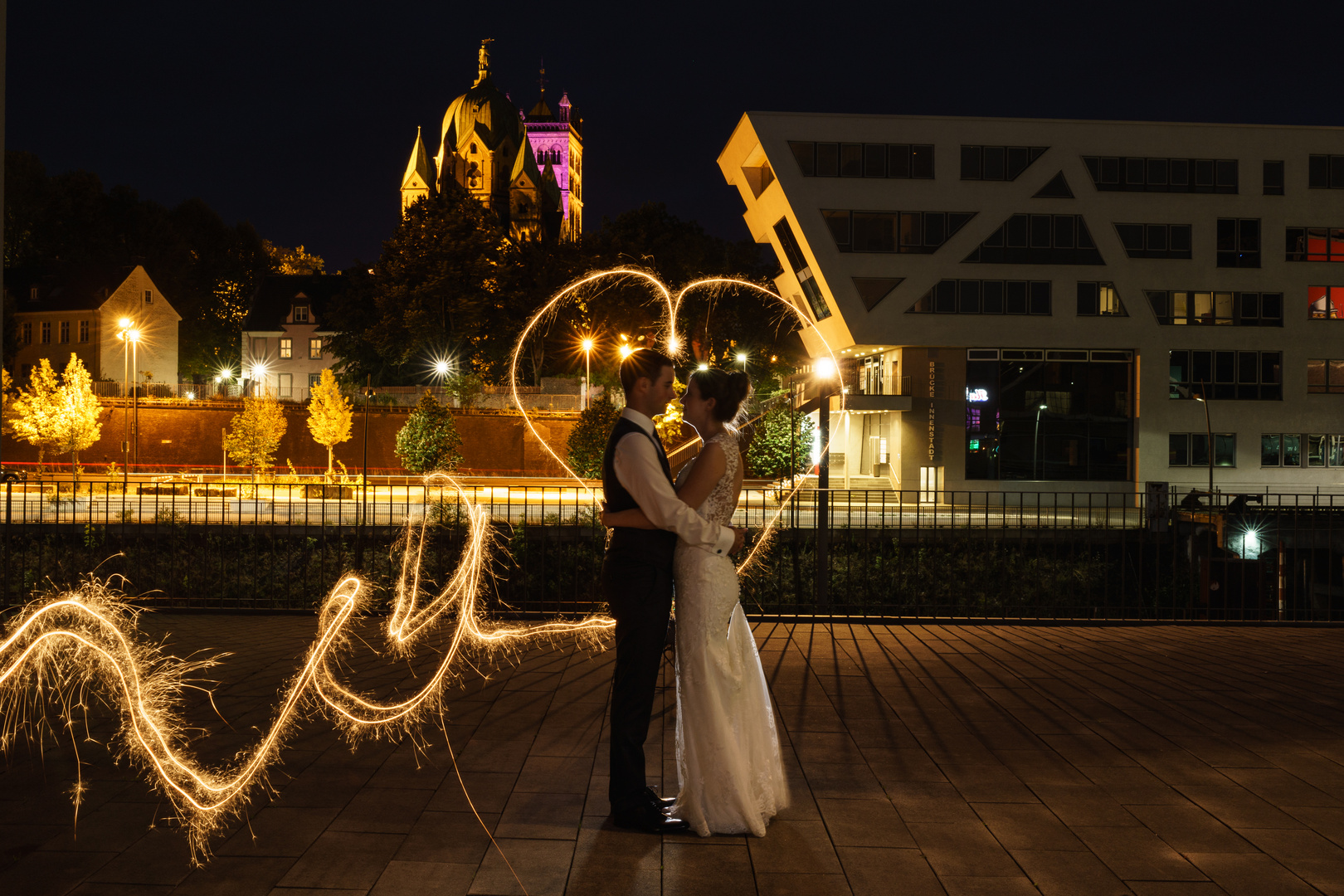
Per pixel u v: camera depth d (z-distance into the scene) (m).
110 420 48.75
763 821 3.93
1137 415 38.62
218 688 6.26
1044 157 38.12
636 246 56.69
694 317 56.16
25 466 42.62
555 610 10.46
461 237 56.19
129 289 64.94
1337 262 39.03
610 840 3.79
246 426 42.41
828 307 39.59
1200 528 17.08
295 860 3.53
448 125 118.75
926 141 37.94
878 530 16.30
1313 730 5.46
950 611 12.48
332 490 29.56
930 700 6.14
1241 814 4.12
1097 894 3.32
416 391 53.66
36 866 3.45
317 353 72.50
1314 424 39.12
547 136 149.38
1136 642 8.30
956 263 38.09
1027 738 5.29
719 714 3.86
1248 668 7.21
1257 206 38.81
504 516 18.20
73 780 4.43
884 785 4.49
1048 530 16.72
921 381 38.53
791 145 37.78
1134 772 4.68
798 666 7.19
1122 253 38.38
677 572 3.98
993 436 38.38
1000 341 38.19
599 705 5.88
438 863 3.53
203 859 3.52
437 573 13.36
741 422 37.53
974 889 3.35
